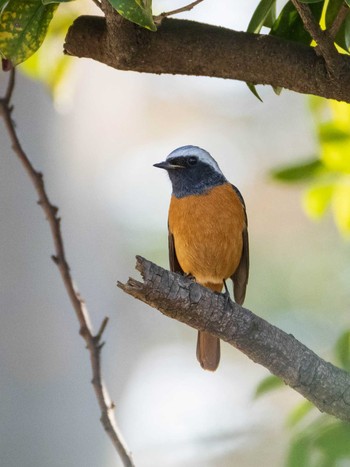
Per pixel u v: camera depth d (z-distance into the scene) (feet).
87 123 53.88
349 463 16.24
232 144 68.03
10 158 43.45
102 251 52.29
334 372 19.42
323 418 17.29
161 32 19.77
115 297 54.90
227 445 26.73
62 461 43.19
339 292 54.39
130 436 55.83
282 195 64.23
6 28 20.07
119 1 17.46
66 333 44.04
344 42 21.52
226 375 59.11
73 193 49.26
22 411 42.55
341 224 28.09
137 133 68.18
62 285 44.11
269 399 44.62
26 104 44.62
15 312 43.06
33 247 43.52
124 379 57.93
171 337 61.62
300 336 47.19
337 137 26.32
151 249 60.44
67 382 43.65
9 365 42.78
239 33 19.93
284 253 59.82
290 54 19.70
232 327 19.15
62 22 27.91
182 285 18.43
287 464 16.62
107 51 20.11
